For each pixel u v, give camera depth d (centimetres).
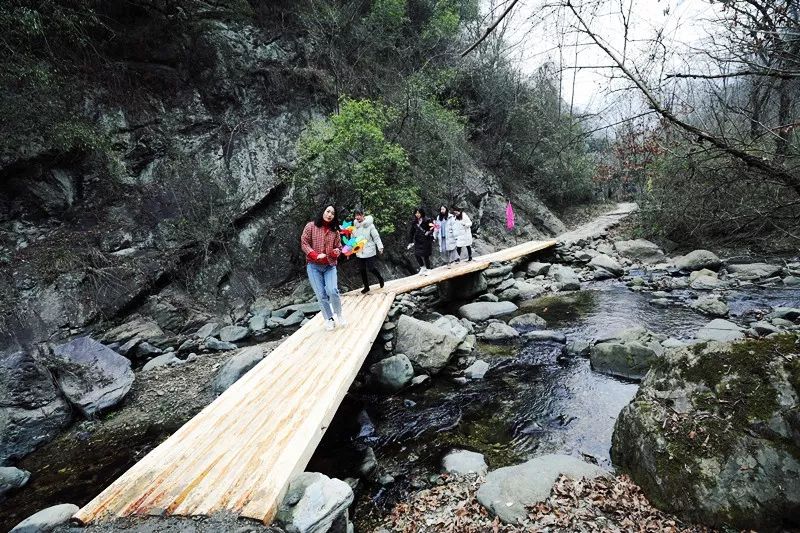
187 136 1282
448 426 524
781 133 327
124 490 288
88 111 1125
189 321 1059
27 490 473
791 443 295
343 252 665
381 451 480
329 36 1584
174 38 1291
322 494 284
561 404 550
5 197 979
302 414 385
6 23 918
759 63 311
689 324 789
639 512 321
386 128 1490
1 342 827
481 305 1012
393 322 771
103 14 1148
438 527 340
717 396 342
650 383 402
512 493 349
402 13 1662
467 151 1941
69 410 619
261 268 1265
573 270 1384
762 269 1094
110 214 1111
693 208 469
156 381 745
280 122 1416
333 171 1237
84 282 984
